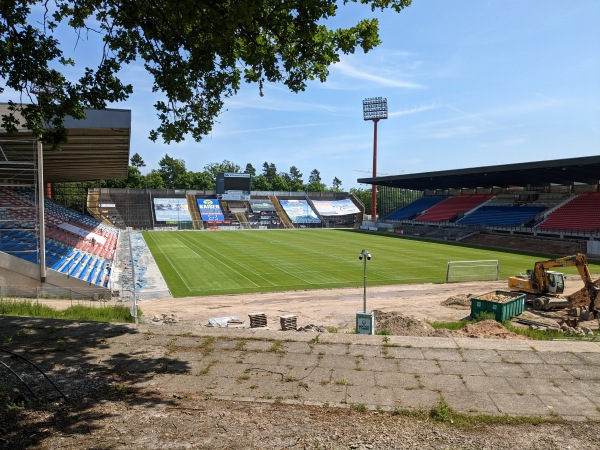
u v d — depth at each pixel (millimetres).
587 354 10797
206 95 12219
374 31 10641
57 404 7414
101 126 24312
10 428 6453
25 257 29297
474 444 6457
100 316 17859
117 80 11273
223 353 10469
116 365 9430
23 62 10461
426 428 6996
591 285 23516
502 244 60812
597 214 58438
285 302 28250
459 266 42625
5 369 8859
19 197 47719
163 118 12266
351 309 26469
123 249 53375
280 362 9977
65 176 64062
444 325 20703
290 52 11023
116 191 99562
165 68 11336
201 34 10789
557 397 8398
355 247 57906
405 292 31719
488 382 9070
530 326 20656
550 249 54312
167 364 9625
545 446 6469
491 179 70750
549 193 72312
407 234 78188
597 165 50000
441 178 73062
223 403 7777
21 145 30125
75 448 5918
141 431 6520
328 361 10102
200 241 64062
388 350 10914
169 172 150625
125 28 11422
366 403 7977
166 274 37719
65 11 11156
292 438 6465
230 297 29562
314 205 110562
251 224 96312
